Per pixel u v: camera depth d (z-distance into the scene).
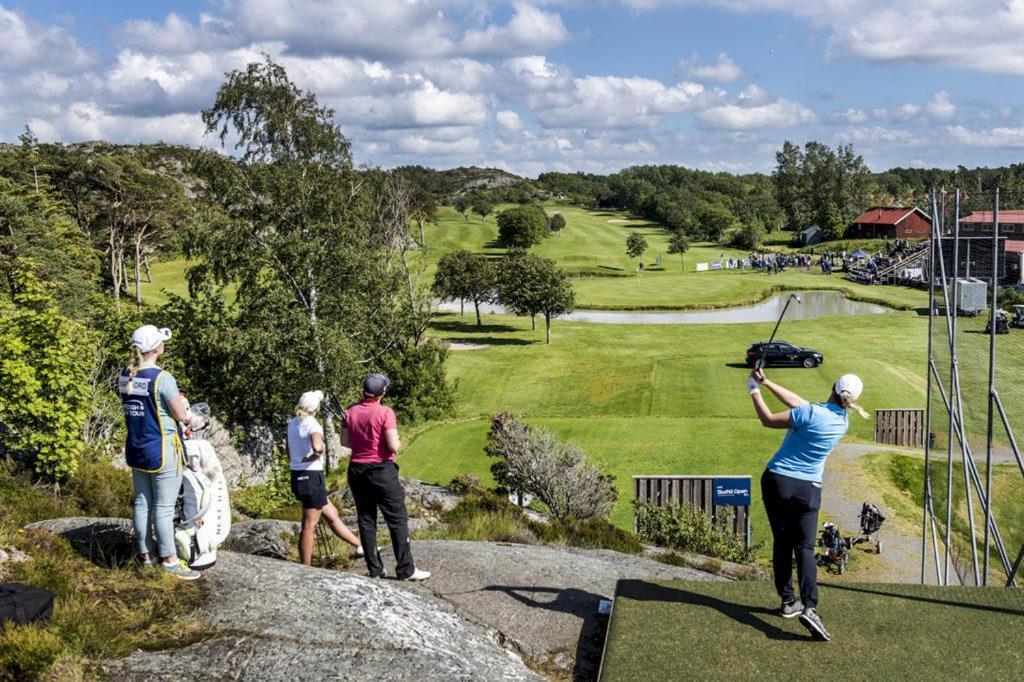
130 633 5.04
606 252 145.00
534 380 53.03
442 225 173.12
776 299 90.94
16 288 23.86
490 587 6.94
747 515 21.36
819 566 19.73
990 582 10.59
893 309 79.44
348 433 6.77
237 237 34.16
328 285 34.97
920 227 146.00
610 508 21.22
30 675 4.32
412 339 44.19
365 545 6.91
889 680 4.90
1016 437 13.80
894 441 33.09
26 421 12.95
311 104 37.47
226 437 30.16
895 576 19.19
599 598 6.94
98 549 6.27
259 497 16.03
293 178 34.72
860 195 178.00
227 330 31.27
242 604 5.54
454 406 44.38
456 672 4.94
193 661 4.77
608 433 32.75
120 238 83.69
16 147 79.56
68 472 13.17
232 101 36.53
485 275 76.00
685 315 81.88
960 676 4.91
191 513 6.07
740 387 45.34
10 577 5.41
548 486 20.30
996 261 8.95
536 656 5.88
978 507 13.44
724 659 5.21
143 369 5.77
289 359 31.67
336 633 5.20
